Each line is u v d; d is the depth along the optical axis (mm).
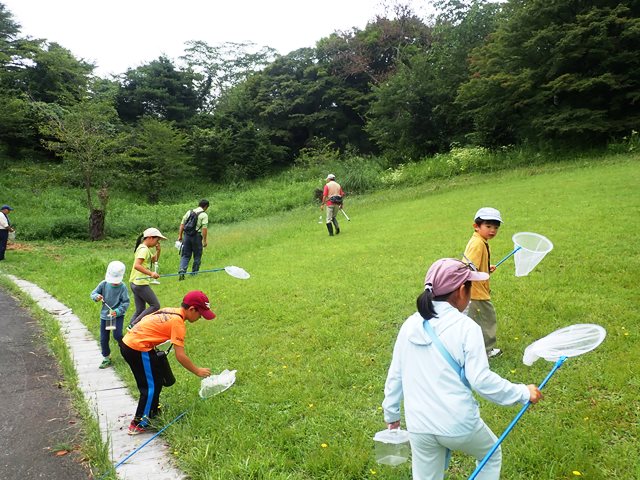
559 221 9641
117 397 4867
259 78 41375
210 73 46719
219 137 36219
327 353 5270
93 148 20328
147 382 4098
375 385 4441
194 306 4109
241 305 7340
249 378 4891
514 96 20906
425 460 2379
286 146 40188
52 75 32562
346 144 37594
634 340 4688
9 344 6574
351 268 8711
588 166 16500
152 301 6816
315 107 39562
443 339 2291
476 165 21484
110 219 23297
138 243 7027
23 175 27766
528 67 20734
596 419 3580
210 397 4465
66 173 21516
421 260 8664
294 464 3445
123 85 39250
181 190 33375
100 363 5832
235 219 23484
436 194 17375
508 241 8859
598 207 10266
